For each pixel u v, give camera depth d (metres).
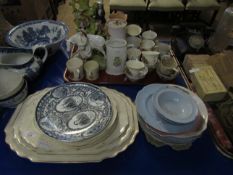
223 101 0.73
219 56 0.84
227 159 0.58
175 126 0.55
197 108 0.58
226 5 2.20
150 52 0.78
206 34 1.09
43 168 0.54
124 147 0.56
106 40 0.79
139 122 0.62
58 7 2.75
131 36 0.86
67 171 0.54
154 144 0.60
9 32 0.88
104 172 0.54
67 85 0.67
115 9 2.04
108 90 0.72
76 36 0.80
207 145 0.61
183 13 2.42
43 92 0.70
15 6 1.63
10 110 0.67
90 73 0.77
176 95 0.62
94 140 0.55
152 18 2.45
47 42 0.95
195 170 0.55
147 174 0.54
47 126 0.57
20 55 0.78
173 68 0.78
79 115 0.60
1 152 0.57
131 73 0.75
